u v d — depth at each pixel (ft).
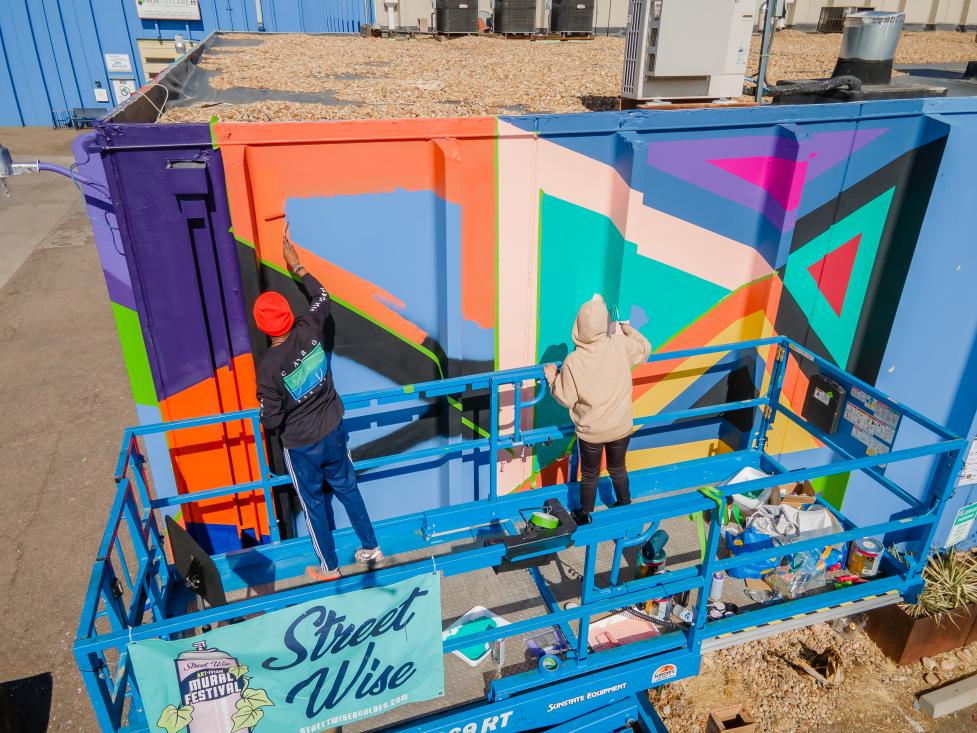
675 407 17.97
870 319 18.54
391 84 20.75
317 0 76.79
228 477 14.58
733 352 17.71
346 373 14.65
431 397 14.94
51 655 16.94
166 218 12.15
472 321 14.83
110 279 12.69
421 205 13.69
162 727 9.50
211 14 77.82
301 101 17.62
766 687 16.67
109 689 9.81
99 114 81.66
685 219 15.67
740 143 15.37
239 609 9.35
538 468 17.12
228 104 16.85
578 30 37.78
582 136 14.20
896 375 19.47
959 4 46.91
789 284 17.04
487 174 13.78
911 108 16.30
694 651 12.83
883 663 17.74
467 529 15.02
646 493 17.01
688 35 15.64
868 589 14.28
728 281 16.72
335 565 12.87
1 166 11.51
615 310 15.53
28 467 24.73
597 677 12.23
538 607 13.97
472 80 21.89
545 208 14.51
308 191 12.87
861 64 18.40
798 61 25.81
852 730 15.85
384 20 56.59
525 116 13.56
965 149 16.97
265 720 10.14
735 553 15.29
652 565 14.12
